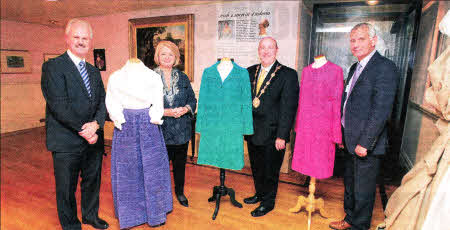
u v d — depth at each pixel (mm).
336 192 2328
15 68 3035
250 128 1749
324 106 1540
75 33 1378
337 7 2555
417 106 2707
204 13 2395
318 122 1566
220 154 1755
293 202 2123
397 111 2625
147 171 1650
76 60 1449
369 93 1441
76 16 1799
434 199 1166
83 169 1664
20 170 2631
